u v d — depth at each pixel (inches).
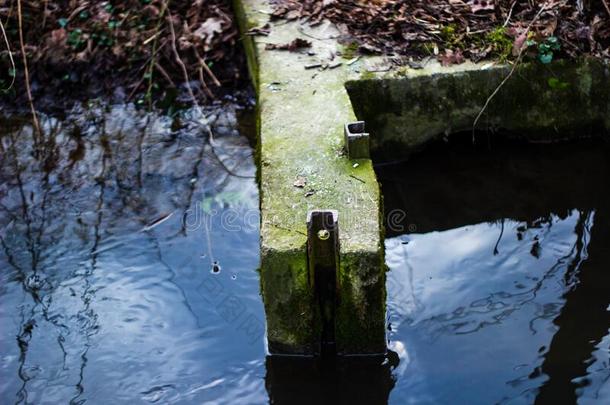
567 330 145.1
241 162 174.7
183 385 140.9
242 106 186.9
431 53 173.8
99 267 156.9
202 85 189.9
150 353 144.8
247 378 141.0
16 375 142.9
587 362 140.9
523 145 174.7
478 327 146.2
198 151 177.5
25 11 197.3
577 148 173.9
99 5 199.0
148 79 190.9
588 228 160.6
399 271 154.9
